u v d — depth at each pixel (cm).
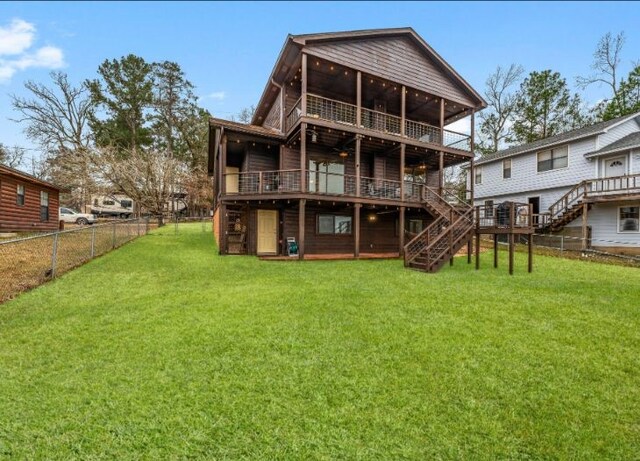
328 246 1394
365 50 1266
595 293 636
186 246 1323
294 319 475
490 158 2014
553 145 1647
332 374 324
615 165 1422
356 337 414
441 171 1420
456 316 496
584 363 353
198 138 3194
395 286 691
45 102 2658
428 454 225
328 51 1183
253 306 535
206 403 274
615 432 249
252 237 1296
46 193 1575
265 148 1357
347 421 255
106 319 470
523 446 235
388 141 1306
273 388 298
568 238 1450
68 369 328
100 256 987
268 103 1600
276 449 226
